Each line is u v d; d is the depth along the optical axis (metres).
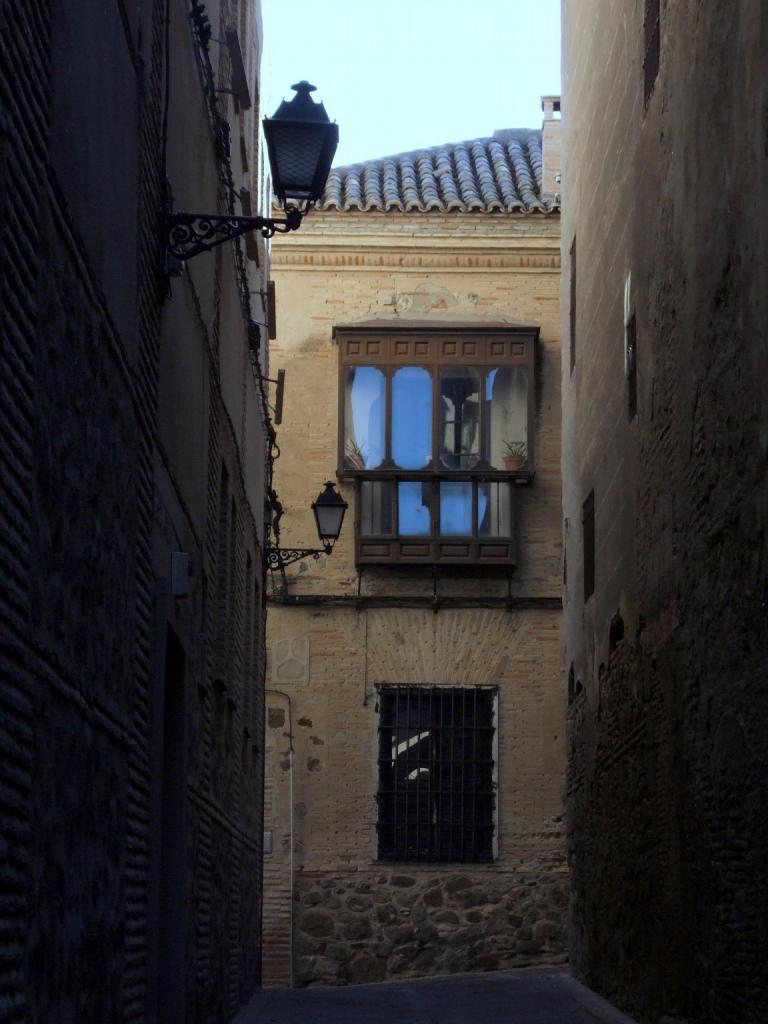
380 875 22.56
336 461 23.48
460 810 22.83
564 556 20.88
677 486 12.58
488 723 23.08
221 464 13.12
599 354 17.47
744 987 10.16
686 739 12.14
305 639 23.20
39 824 5.36
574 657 19.53
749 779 10.07
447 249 23.95
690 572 12.02
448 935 22.42
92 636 6.50
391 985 20.64
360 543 23.14
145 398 8.20
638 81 14.87
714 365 11.16
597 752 17.22
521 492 23.55
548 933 22.44
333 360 23.83
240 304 15.04
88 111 6.34
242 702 15.66
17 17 4.92
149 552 8.37
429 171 25.38
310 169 8.93
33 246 5.20
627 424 15.31
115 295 7.12
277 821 22.70
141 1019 8.07
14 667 4.93
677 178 12.69
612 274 16.52
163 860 9.80
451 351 23.61
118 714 7.27
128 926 7.66
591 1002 16.08
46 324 5.48
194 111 10.70
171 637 9.55
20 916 5.03
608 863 16.28
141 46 8.02
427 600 23.23
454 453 23.39
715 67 11.16
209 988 11.73
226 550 13.62
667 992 12.79
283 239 23.84
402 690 23.11
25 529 5.09
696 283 11.84
